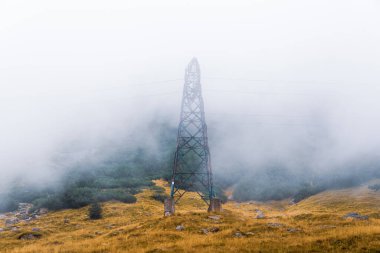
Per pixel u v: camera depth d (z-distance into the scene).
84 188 94.81
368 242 27.27
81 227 58.81
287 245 28.20
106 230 53.09
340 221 40.94
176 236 35.75
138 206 82.38
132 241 34.56
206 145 61.94
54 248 33.84
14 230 53.97
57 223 63.75
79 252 31.05
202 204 91.38
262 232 35.59
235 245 29.28
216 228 39.22
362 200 80.12
